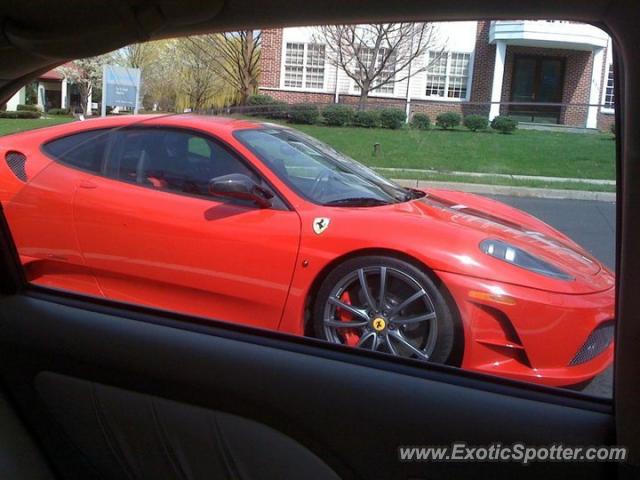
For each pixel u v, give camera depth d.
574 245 2.35
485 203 2.76
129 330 2.30
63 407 2.27
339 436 1.98
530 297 2.37
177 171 3.20
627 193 1.50
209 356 2.16
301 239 2.90
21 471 2.09
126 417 2.20
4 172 3.04
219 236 2.94
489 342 2.47
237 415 2.08
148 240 2.95
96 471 2.24
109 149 3.22
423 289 2.63
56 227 2.91
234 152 3.21
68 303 2.48
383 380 2.03
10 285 2.48
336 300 2.83
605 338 2.09
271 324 2.92
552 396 1.93
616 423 1.69
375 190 3.27
